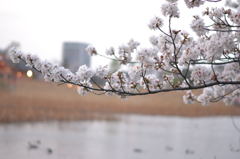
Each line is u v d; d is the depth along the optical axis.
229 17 3.65
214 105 36.69
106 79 3.47
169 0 3.38
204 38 3.97
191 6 3.50
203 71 3.32
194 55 3.29
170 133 16.88
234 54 3.66
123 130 17.45
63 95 34.59
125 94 3.48
